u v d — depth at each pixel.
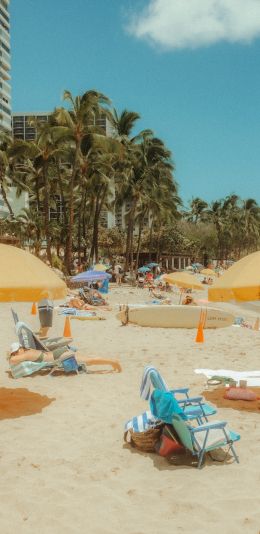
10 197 109.62
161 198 60.66
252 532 4.36
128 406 7.89
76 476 5.45
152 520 4.57
